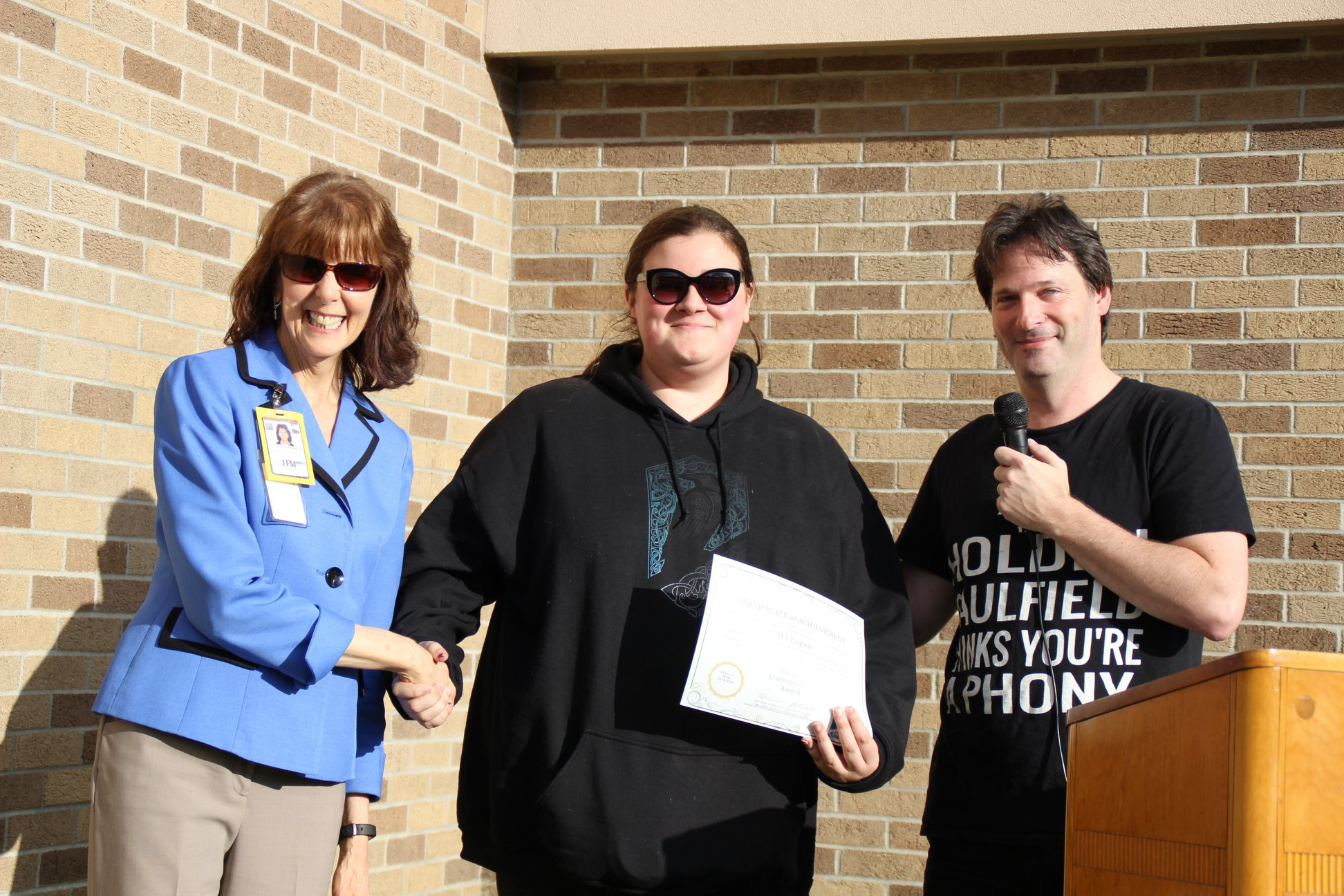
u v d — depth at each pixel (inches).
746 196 186.9
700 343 104.9
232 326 106.4
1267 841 62.2
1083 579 107.1
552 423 106.0
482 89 189.5
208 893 94.3
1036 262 111.6
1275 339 168.9
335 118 167.8
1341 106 169.0
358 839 107.5
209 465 96.1
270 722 95.9
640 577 99.7
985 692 108.3
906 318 180.5
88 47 138.0
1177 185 173.5
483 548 105.5
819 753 97.3
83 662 137.0
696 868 95.4
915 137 182.1
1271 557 166.1
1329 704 63.0
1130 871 75.9
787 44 182.1
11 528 130.4
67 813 135.7
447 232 183.6
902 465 178.9
